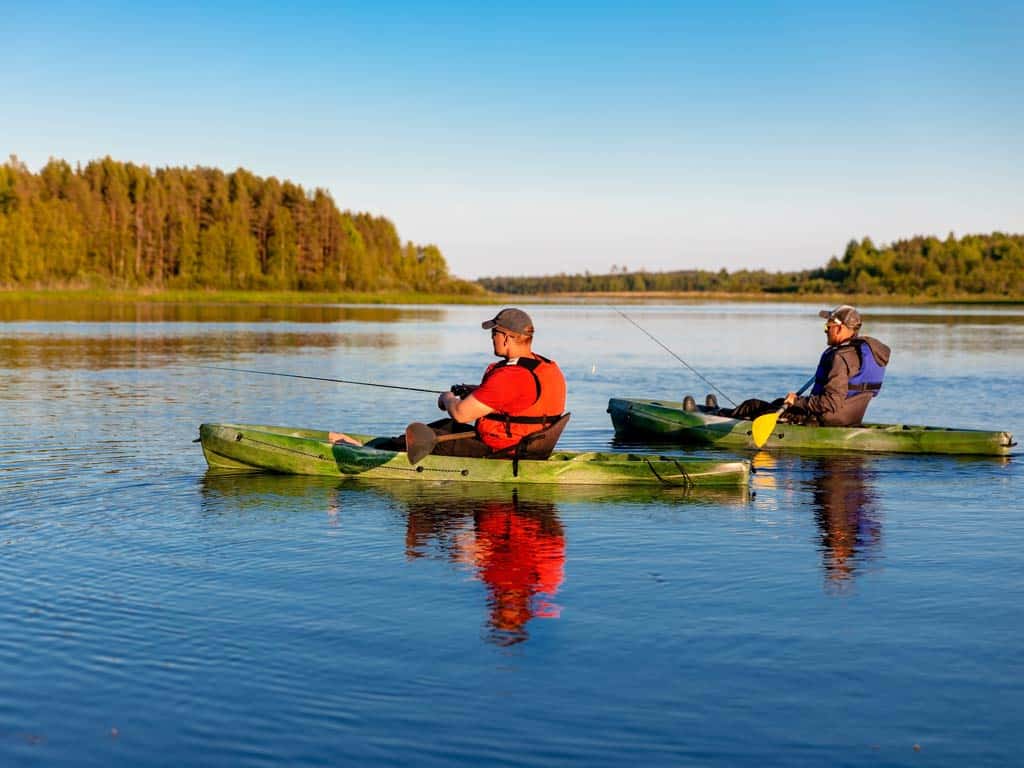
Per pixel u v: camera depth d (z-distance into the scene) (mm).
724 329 41781
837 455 10312
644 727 3846
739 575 5824
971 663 4477
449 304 96000
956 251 148375
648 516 7348
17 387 15875
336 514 7324
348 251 118125
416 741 3734
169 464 9242
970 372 20234
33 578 5656
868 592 5500
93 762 3590
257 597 5352
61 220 90562
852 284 150750
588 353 27188
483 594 5426
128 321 41438
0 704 4031
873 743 3730
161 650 4582
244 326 39031
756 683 4254
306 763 3580
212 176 121312
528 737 3768
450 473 8453
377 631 4840
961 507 7754
